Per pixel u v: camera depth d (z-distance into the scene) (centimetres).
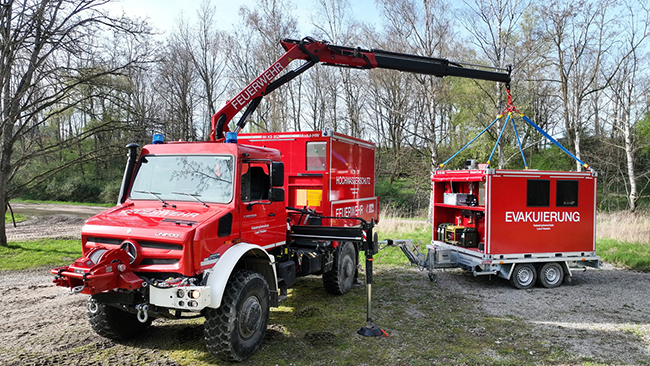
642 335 566
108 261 398
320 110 3569
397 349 507
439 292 797
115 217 472
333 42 2570
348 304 705
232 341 438
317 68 3148
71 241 1370
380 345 520
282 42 798
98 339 525
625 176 2808
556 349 512
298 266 641
